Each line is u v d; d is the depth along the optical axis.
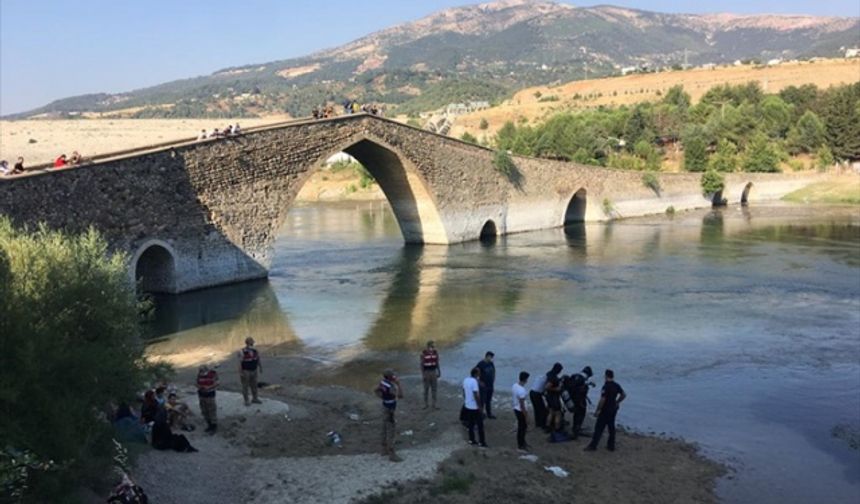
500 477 19.02
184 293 47.00
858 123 132.38
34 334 14.98
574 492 18.58
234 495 17.64
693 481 19.52
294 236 85.31
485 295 46.38
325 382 28.86
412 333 36.75
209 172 47.97
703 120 152.62
